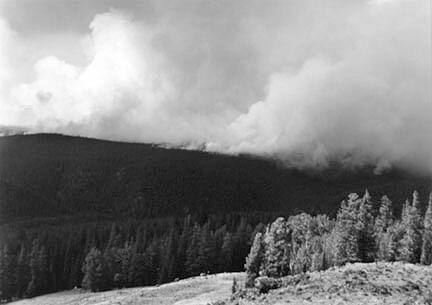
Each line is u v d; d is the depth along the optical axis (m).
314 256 82.19
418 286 43.44
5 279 150.62
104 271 146.88
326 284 44.34
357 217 78.69
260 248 78.94
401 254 81.69
